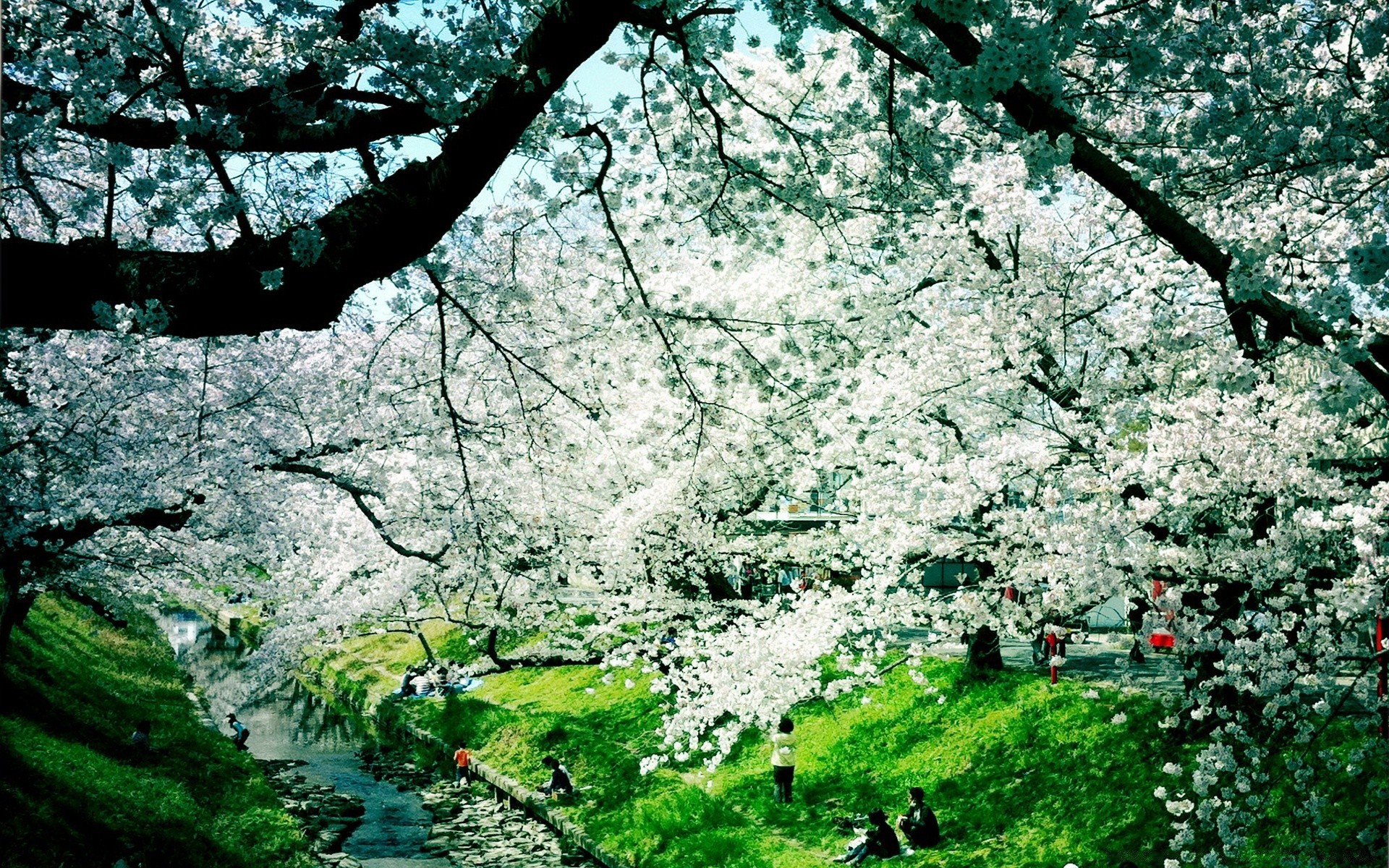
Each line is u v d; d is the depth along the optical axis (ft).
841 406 44.83
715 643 43.75
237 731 90.48
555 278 36.52
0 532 40.22
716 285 44.57
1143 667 59.16
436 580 63.16
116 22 16.96
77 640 107.04
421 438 46.16
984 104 14.33
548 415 40.55
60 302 14.06
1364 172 21.44
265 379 47.65
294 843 63.31
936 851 46.65
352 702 111.75
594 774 70.95
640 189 32.60
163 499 43.65
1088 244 41.70
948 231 38.73
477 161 15.46
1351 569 28.07
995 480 32.99
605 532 53.72
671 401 43.62
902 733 58.85
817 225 31.96
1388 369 14.98
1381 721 26.27
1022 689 56.95
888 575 39.86
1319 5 21.08
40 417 40.34
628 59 30.07
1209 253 16.06
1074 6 14.48
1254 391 27.22
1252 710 37.06
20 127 15.90
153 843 53.26
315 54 18.30
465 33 18.89
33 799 50.34
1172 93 23.21
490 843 64.80
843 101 30.04
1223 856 36.04
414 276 25.05
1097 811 44.06
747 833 53.31
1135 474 29.48
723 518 58.08
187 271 13.89
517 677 98.58
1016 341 35.94
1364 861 31.07
